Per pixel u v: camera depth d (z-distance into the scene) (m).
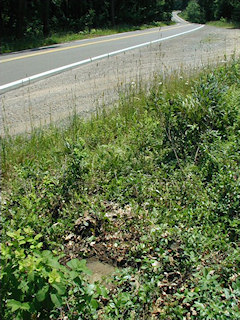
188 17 58.75
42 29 25.05
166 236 3.30
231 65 8.43
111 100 7.13
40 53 14.56
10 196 3.96
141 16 36.50
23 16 22.34
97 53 13.93
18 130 5.76
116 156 4.59
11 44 18.25
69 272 2.29
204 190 3.82
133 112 6.12
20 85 8.80
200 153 4.60
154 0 39.97
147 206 3.78
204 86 5.21
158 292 2.77
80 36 23.12
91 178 4.22
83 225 3.61
